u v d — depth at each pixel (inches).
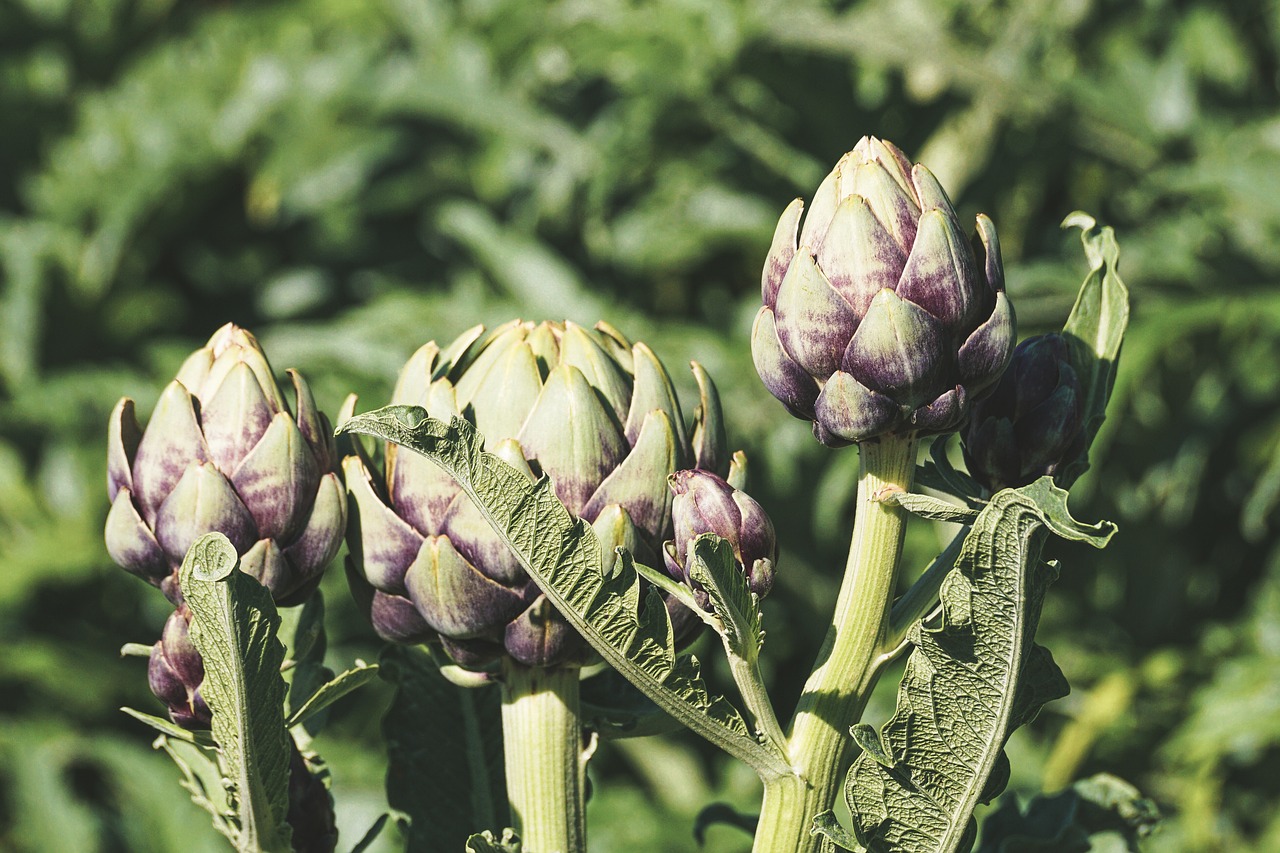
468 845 32.3
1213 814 81.5
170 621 33.1
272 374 33.3
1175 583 89.8
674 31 86.7
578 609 31.9
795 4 84.8
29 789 89.0
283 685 32.1
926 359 31.5
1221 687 78.6
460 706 38.1
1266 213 81.4
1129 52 89.4
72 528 105.4
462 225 95.5
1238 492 89.6
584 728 35.4
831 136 93.5
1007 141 90.2
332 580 80.4
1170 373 86.0
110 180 110.4
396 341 92.9
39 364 114.5
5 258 113.6
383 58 106.1
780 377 32.5
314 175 109.0
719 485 32.2
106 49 127.8
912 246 31.7
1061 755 79.4
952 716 32.2
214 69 114.1
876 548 32.9
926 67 84.5
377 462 35.7
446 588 32.5
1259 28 96.6
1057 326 80.0
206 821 85.1
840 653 33.0
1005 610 31.7
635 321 90.1
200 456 32.8
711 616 32.2
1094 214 94.8
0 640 101.2
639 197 101.6
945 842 32.7
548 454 32.5
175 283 118.4
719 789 85.7
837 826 32.4
